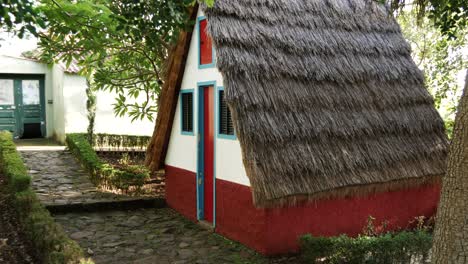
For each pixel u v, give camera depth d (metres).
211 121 7.49
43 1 6.05
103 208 8.62
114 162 12.86
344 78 7.06
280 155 5.76
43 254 5.19
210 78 7.25
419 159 6.86
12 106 16.83
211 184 7.55
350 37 7.79
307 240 5.71
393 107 7.28
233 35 6.36
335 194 5.98
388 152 6.63
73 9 6.32
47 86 17.28
